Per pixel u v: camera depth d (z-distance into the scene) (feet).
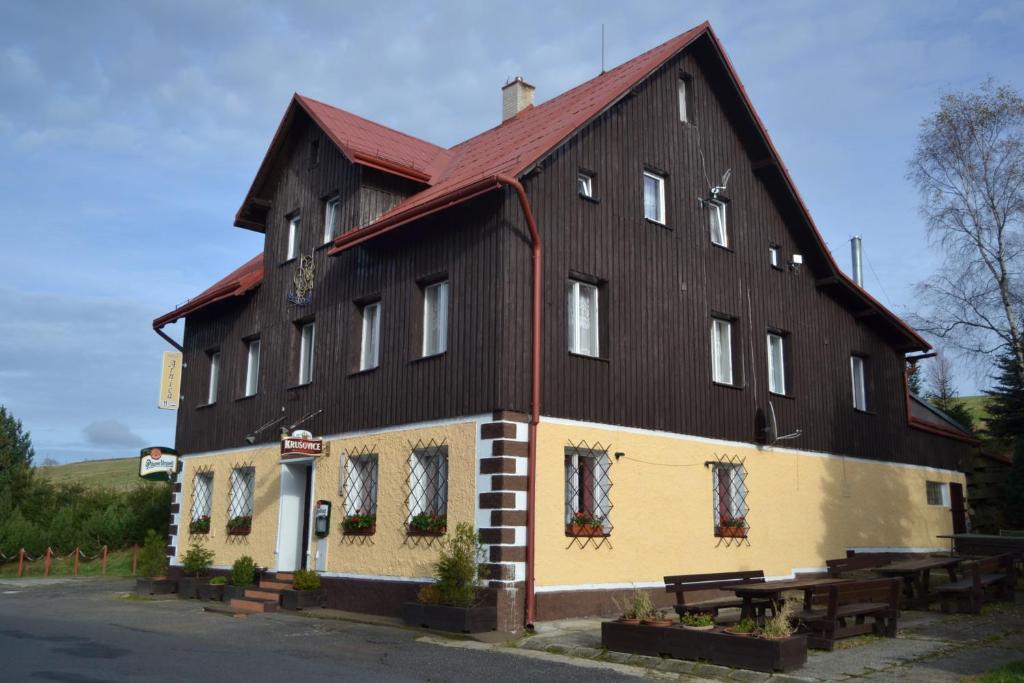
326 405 56.75
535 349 45.83
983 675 30.60
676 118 58.13
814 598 37.09
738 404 57.52
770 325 61.62
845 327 69.05
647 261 53.57
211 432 69.67
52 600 61.26
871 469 68.23
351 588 51.13
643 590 48.52
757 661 31.42
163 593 64.80
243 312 68.64
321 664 33.81
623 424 49.67
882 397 71.77
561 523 45.34
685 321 55.16
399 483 49.34
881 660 33.42
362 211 56.70
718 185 59.93
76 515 103.96
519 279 46.34
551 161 49.34
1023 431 100.78
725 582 39.81
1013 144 74.02
